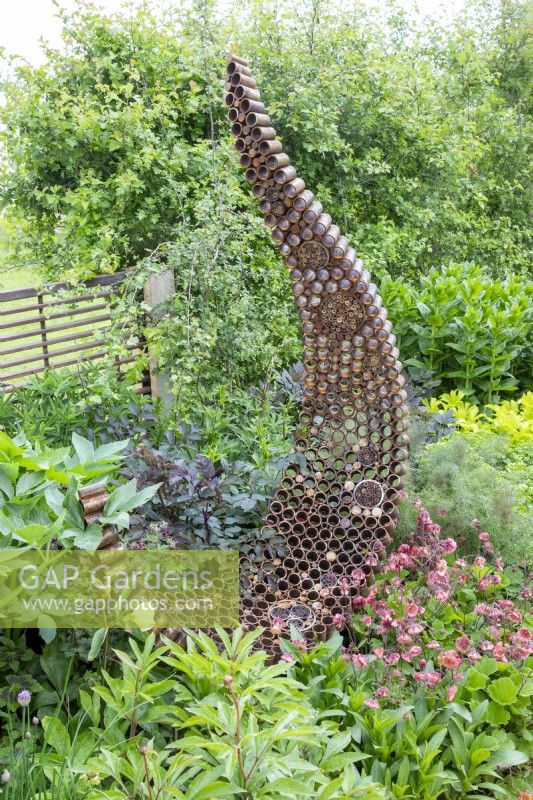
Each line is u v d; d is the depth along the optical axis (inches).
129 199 225.6
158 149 224.5
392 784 99.1
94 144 225.6
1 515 101.3
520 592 133.1
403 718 106.6
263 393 205.8
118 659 108.2
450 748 107.0
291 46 273.3
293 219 118.3
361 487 130.0
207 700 98.7
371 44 310.0
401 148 294.7
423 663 115.0
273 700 99.7
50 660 103.7
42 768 87.2
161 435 179.6
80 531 101.3
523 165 390.6
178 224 218.2
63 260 225.5
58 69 233.8
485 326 235.9
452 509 152.9
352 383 127.6
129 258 237.9
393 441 128.6
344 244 119.0
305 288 122.5
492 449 178.1
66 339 199.2
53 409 178.2
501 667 118.8
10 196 236.4
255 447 177.2
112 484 140.7
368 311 120.8
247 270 226.5
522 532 148.4
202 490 133.3
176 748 97.5
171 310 202.2
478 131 375.6
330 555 131.6
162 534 124.7
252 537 134.8
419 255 309.0
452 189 324.8
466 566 138.6
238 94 114.6
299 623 126.0
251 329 212.2
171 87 237.9
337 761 96.2
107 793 84.7
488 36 467.2
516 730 117.0
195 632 118.2
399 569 125.1
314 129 263.3
